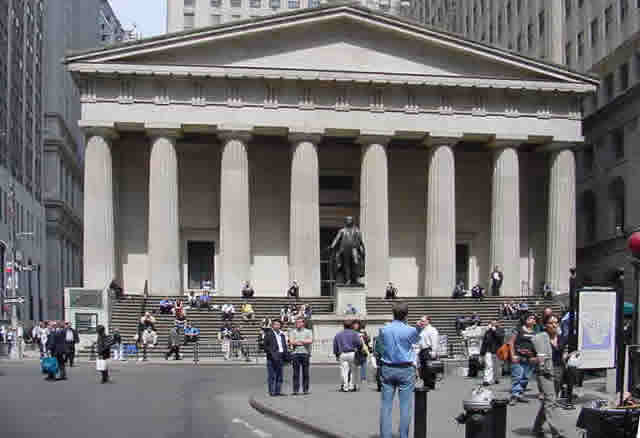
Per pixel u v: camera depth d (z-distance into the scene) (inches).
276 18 2258.9
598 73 2389.3
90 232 2234.3
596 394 911.0
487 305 2203.5
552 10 2650.1
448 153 2340.1
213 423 753.0
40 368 1549.0
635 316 673.0
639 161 2159.2
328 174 2571.4
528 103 2370.8
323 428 677.3
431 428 688.4
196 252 2519.7
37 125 3363.7
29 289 3058.6
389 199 2556.6
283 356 984.3
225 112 2276.1
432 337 1042.1
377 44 2329.0
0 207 2566.4
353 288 1855.3
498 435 515.2
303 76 2274.9
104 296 1990.7
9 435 666.2
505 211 2356.1
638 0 2121.1
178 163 2508.6
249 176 2506.2
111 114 2245.3
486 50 2316.7
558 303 2170.3
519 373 845.2
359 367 1107.3
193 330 1925.4
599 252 2459.4
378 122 2315.5
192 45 2247.8
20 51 2999.5
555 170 2395.4
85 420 768.9
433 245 2329.0
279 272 2486.5
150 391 1075.3
